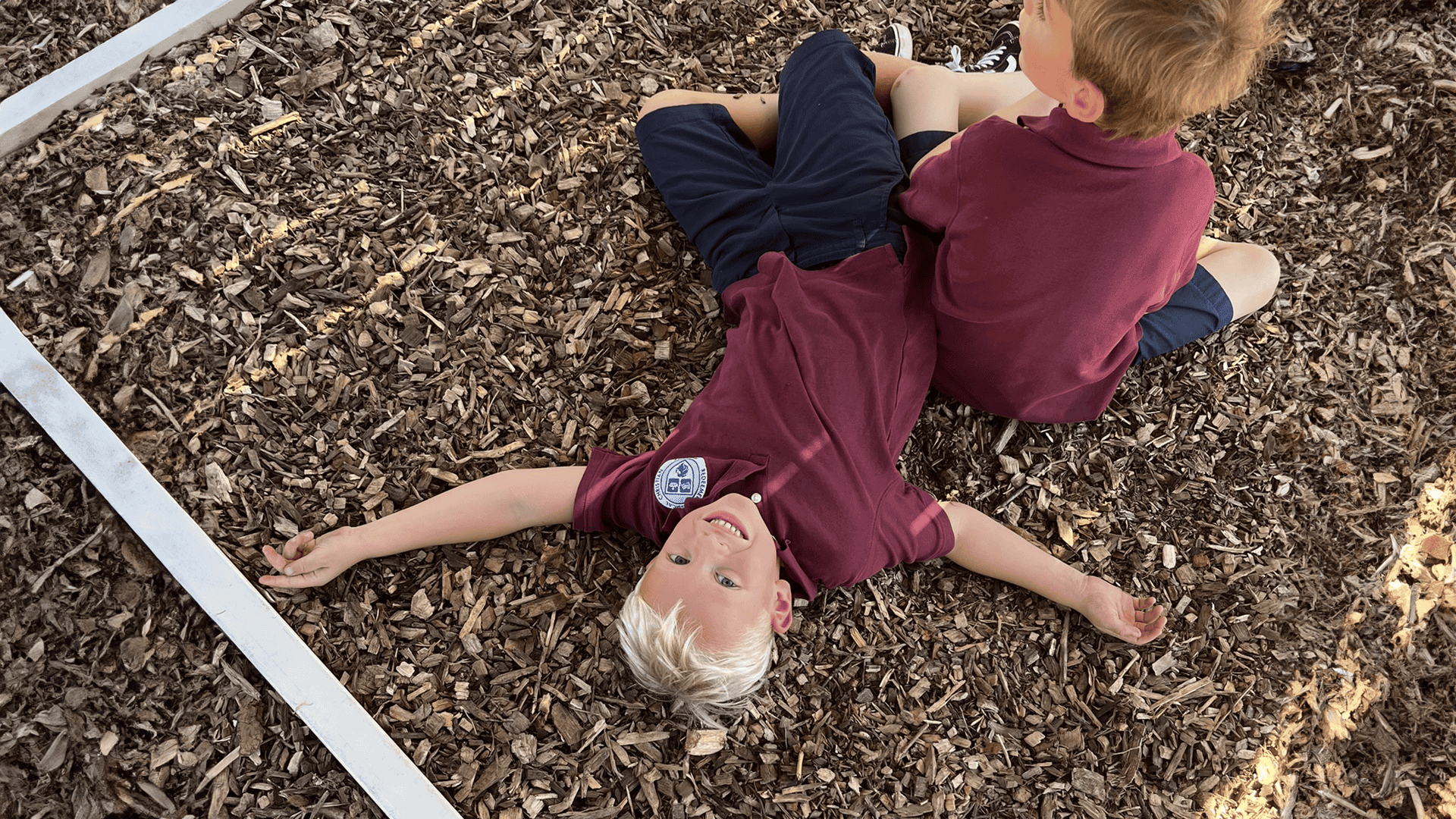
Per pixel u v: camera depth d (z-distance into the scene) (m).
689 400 2.43
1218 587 2.34
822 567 2.03
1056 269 1.92
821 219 2.25
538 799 1.98
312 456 2.25
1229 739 2.19
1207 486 2.45
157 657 2.01
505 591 2.17
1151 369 2.57
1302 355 2.60
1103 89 1.60
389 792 1.91
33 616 2.02
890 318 2.18
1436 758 2.17
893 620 2.24
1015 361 2.13
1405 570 2.36
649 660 1.88
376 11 2.74
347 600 2.11
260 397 2.28
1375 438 2.51
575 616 2.16
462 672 2.09
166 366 2.28
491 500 2.12
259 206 2.46
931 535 2.16
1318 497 2.45
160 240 2.39
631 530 2.25
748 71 2.88
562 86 2.74
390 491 2.24
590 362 2.44
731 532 1.88
